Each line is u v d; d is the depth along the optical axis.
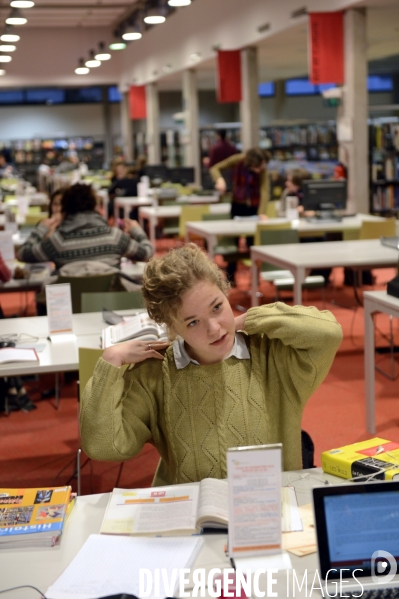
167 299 1.80
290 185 9.15
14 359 3.21
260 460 1.52
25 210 9.94
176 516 1.78
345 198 8.00
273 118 23.08
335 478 1.97
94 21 20.19
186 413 1.98
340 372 5.53
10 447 4.38
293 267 5.36
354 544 1.51
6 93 22.75
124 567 1.60
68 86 22.09
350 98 9.11
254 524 1.55
